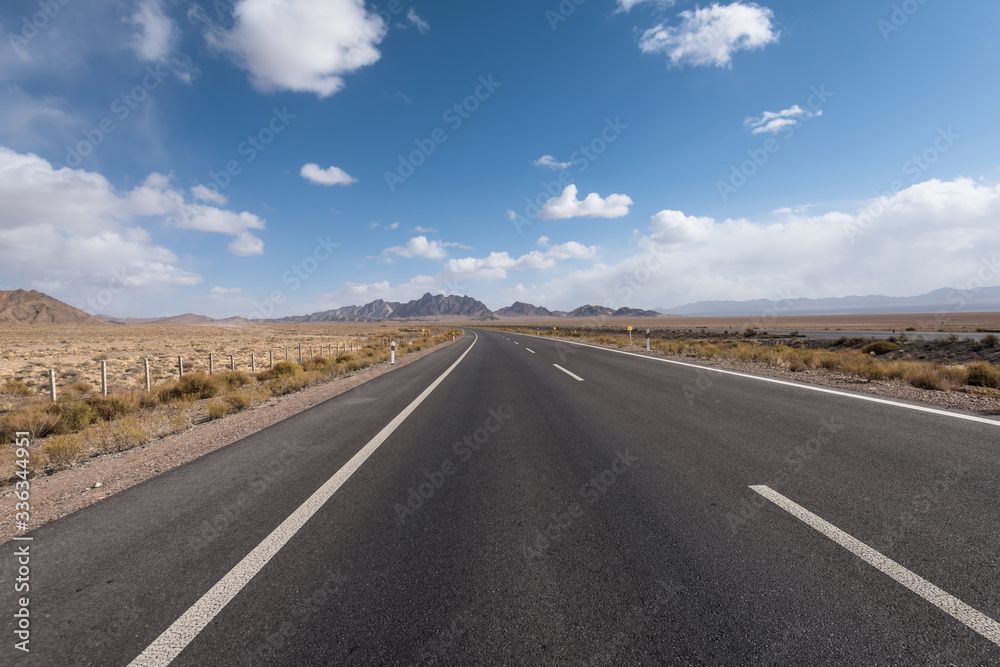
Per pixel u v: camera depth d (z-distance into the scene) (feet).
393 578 8.66
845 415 20.99
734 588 7.92
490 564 9.07
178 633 7.25
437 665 6.34
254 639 7.04
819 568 8.46
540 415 23.93
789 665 6.10
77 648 6.97
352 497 13.14
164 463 18.19
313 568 9.14
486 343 113.60
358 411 27.40
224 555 9.83
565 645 6.64
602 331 199.93
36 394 49.03
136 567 9.45
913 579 7.99
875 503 11.33
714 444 17.16
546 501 12.34
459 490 13.44
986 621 6.82
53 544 10.71
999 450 15.11
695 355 58.03
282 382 41.78
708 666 6.11
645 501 12.03
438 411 26.30
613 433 19.49
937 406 22.43
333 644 6.86
